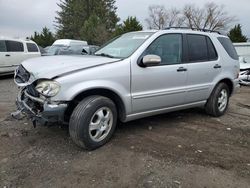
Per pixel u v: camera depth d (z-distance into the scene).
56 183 3.22
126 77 4.23
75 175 3.40
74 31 52.91
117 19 52.38
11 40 12.38
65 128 4.86
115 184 3.24
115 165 3.67
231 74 6.16
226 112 6.60
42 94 3.74
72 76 3.76
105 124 4.16
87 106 3.85
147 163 3.75
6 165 3.57
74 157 3.84
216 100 5.89
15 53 12.42
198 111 6.49
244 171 3.65
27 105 4.04
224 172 3.60
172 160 3.86
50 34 49.94
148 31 5.00
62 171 3.47
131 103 4.37
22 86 4.11
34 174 3.39
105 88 4.01
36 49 13.87
